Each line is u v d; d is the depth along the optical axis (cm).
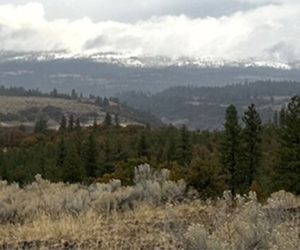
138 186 1388
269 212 856
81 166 4766
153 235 885
